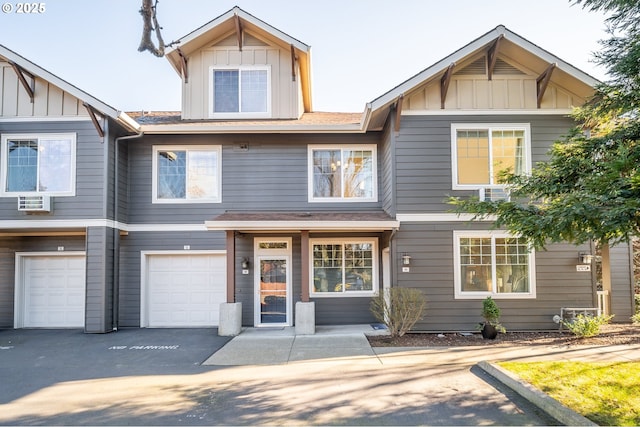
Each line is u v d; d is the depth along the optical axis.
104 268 10.52
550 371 6.27
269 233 11.62
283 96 12.73
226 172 11.84
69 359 7.77
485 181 10.31
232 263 10.13
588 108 6.91
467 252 10.19
